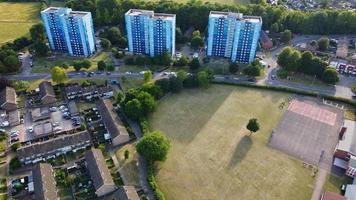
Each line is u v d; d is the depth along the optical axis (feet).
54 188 601.21
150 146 643.86
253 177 654.94
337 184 644.27
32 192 610.24
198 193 620.08
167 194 615.57
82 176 645.51
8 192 614.75
